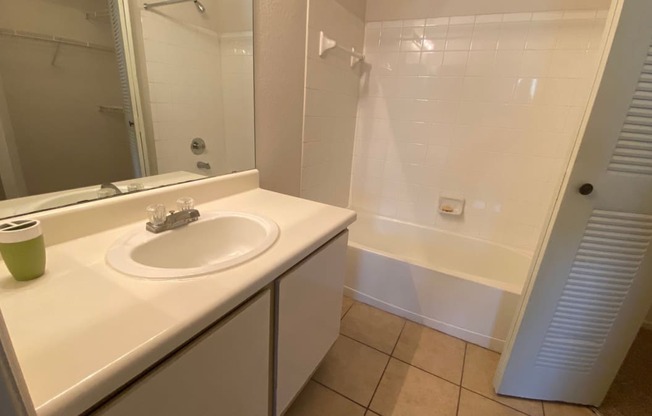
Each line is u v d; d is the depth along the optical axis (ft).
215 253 3.34
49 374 1.37
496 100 6.26
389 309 5.98
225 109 4.17
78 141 2.79
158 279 2.13
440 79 6.64
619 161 3.16
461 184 7.00
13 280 2.07
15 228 2.07
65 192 2.74
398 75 7.03
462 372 4.73
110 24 2.89
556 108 5.82
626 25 2.79
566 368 4.06
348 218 3.59
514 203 6.58
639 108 2.98
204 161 4.04
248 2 4.03
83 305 1.85
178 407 1.90
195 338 1.96
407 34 6.72
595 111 3.06
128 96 3.13
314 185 6.48
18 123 2.42
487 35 6.04
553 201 3.59
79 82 2.73
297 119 5.46
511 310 4.92
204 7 3.68
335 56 6.17
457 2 6.14
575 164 3.25
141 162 3.35
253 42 4.21
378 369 4.72
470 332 5.31
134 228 2.99
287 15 4.68
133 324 1.70
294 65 5.08
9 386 0.94
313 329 3.45
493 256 6.83
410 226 7.64
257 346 2.53
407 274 5.65
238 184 4.33
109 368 1.43
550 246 3.56
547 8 5.49
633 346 5.44
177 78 3.58
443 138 6.93
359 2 6.63
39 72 2.47
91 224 2.80
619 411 4.21
